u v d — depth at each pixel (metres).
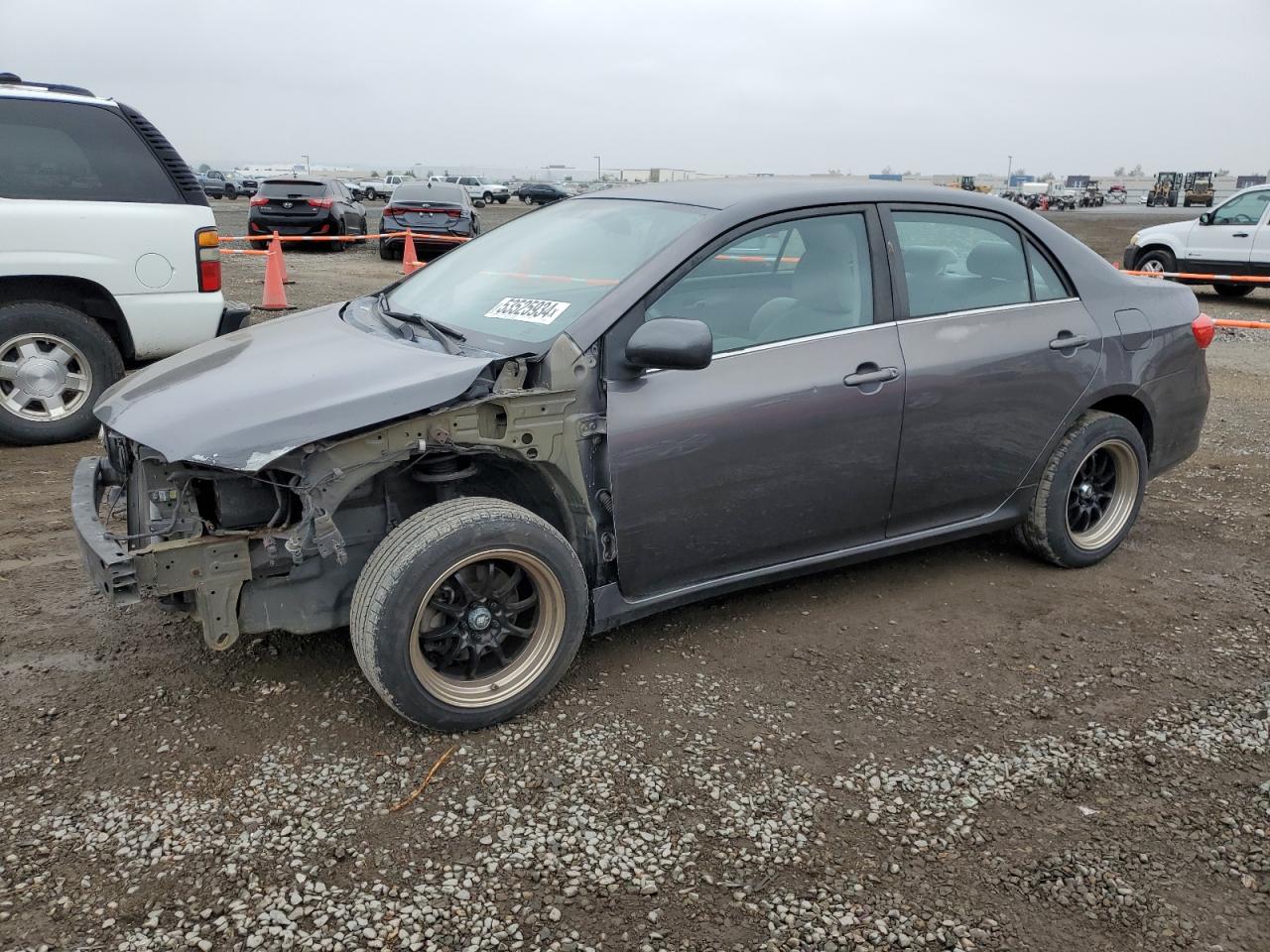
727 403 3.48
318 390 3.03
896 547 4.14
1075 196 67.62
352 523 3.26
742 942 2.36
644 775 2.98
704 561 3.63
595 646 3.80
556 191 59.47
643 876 2.57
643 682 3.53
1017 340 4.18
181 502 3.05
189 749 3.03
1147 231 16.53
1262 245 14.88
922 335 3.95
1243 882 2.62
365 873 2.54
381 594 2.93
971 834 2.78
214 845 2.61
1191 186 75.00
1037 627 4.07
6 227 5.84
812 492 3.76
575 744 3.14
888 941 2.38
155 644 3.67
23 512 4.99
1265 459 6.71
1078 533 4.66
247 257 19.28
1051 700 3.50
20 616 3.85
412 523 3.05
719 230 3.57
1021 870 2.64
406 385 3.00
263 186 21.02
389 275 16.47
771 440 3.59
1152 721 3.38
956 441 4.07
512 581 3.24
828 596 4.31
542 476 3.36
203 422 2.93
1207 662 3.80
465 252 4.45
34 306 5.96
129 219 6.19
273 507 3.10
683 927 2.40
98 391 6.26
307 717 3.23
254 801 2.79
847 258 3.86
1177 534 5.20
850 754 3.14
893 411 3.85
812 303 3.77
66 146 6.07
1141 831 2.81
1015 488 4.38
